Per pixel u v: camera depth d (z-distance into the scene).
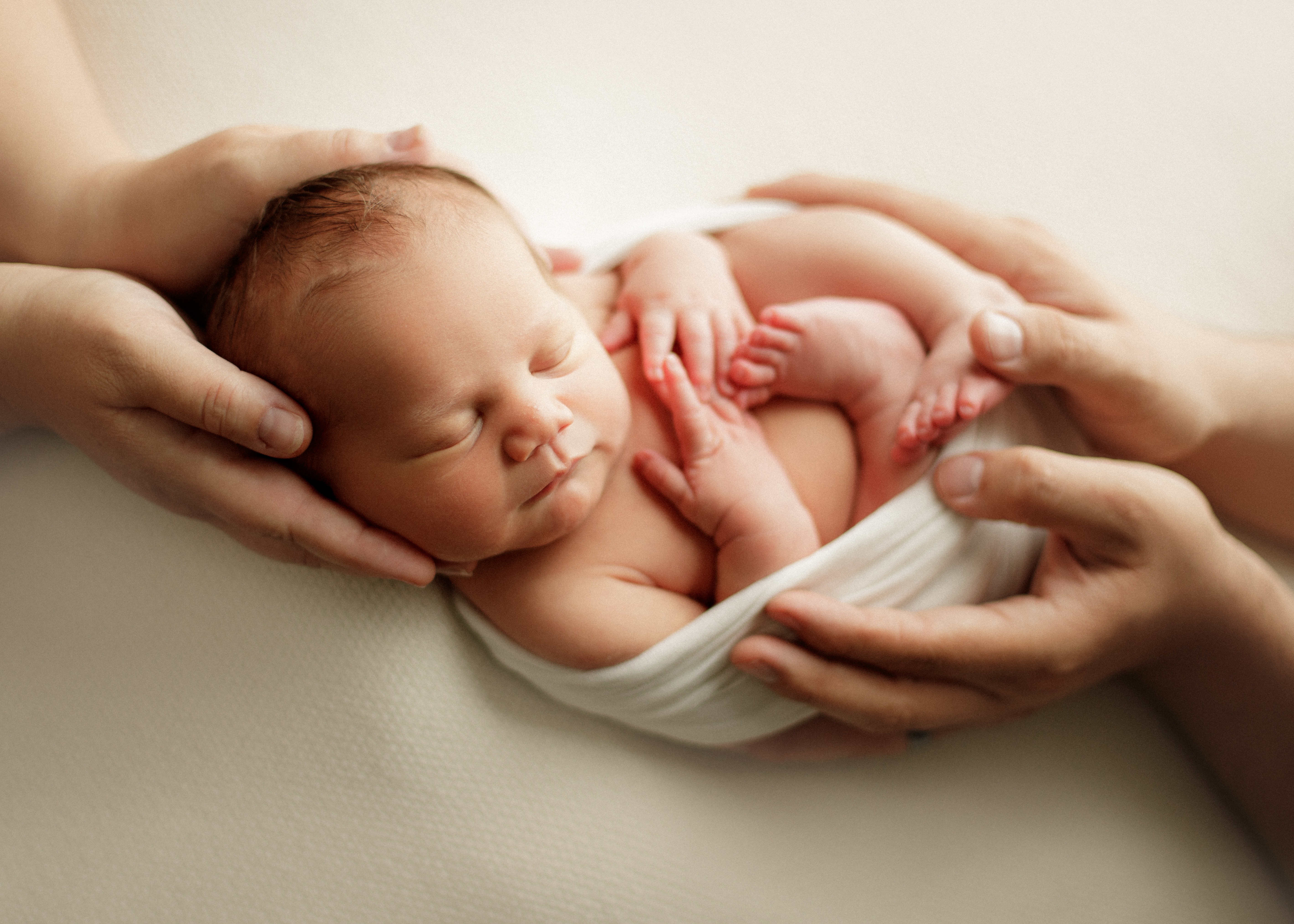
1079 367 0.80
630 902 0.82
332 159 0.76
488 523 0.70
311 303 0.66
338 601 0.82
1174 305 1.16
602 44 1.21
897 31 1.27
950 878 0.89
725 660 0.80
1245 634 0.85
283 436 0.65
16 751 0.79
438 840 0.81
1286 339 1.05
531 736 0.85
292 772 0.80
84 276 0.74
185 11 1.09
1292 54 1.26
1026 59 1.26
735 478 0.79
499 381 0.67
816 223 0.93
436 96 1.15
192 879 0.79
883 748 0.90
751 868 0.86
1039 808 0.93
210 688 0.80
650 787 0.86
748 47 1.25
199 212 0.78
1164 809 0.94
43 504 0.83
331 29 1.13
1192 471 0.98
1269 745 0.90
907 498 0.81
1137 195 1.21
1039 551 0.88
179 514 0.78
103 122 0.92
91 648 0.81
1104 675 0.85
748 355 0.82
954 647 0.76
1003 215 1.21
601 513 0.81
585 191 1.17
